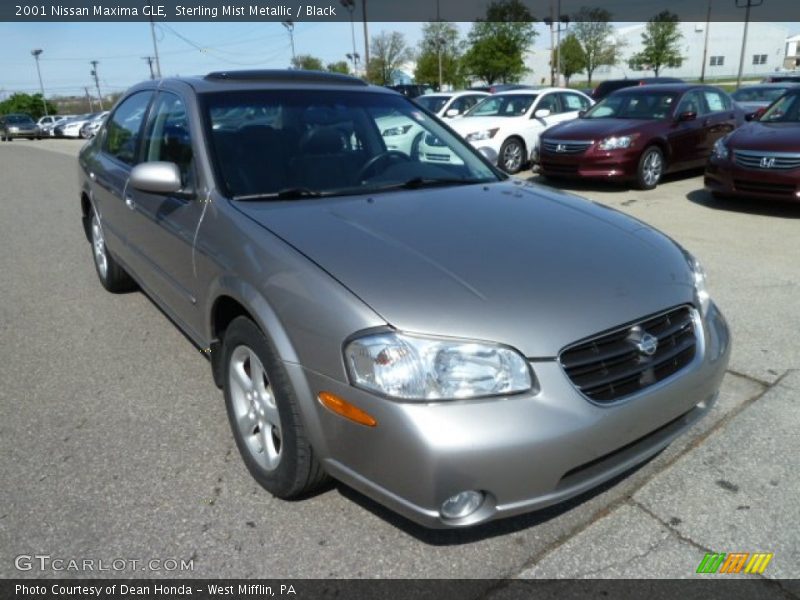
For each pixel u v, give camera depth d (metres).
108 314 4.78
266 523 2.47
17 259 6.51
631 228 2.90
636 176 9.27
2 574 2.23
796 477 2.69
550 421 2.03
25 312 4.87
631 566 2.25
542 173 10.03
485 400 2.01
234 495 2.64
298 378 2.23
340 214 2.75
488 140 11.26
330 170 3.24
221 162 3.03
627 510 2.53
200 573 2.24
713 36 69.06
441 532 2.42
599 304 2.24
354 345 2.07
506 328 2.08
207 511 2.54
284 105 3.45
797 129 7.51
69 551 2.34
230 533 2.42
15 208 9.79
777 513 2.49
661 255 2.68
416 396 1.99
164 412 3.31
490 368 2.03
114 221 4.40
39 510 2.56
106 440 3.06
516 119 11.68
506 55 43.59
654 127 9.44
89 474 2.79
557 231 2.71
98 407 3.37
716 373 2.55
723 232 6.70
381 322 2.06
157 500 2.61
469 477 1.98
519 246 2.51
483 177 3.61
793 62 70.25
